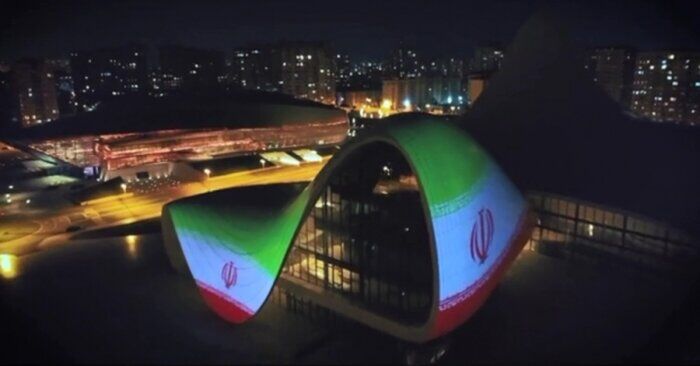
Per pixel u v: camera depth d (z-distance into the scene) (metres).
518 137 52.03
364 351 32.81
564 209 44.03
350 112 174.50
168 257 46.81
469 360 30.73
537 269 41.69
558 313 35.22
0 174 97.19
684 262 38.44
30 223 70.12
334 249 35.16
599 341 31.98
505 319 34.75
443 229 28.38
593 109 52.41
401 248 31.97
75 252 49.31
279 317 36.97
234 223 38.25
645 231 39.84
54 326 35.28
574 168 47.81
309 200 33.72
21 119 142.00
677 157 48.47
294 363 31.45
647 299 36.66
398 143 28.89
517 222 35.16
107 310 37.69
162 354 32.03
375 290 33.69
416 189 33.28
